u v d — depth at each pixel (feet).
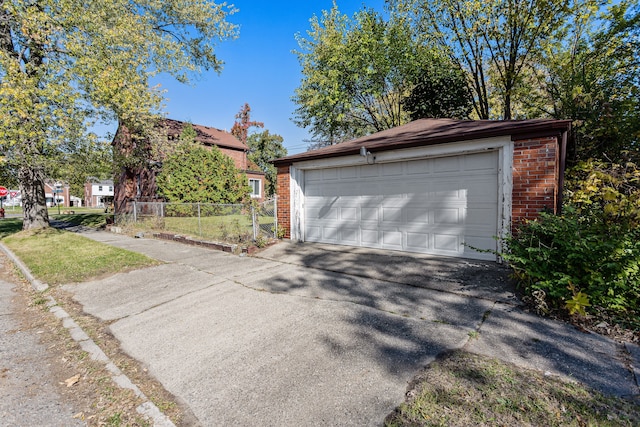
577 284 11.89
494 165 18.67
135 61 34.06
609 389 7.70
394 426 6.73
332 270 19.17
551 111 35.06
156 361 10.03
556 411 6.95
